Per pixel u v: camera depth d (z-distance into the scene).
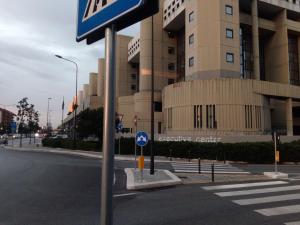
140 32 56.31
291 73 51.28
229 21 40.53
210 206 9.82
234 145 29.28
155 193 12.32
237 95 37.03
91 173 18.67
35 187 13.45
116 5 2.46
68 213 8.84
